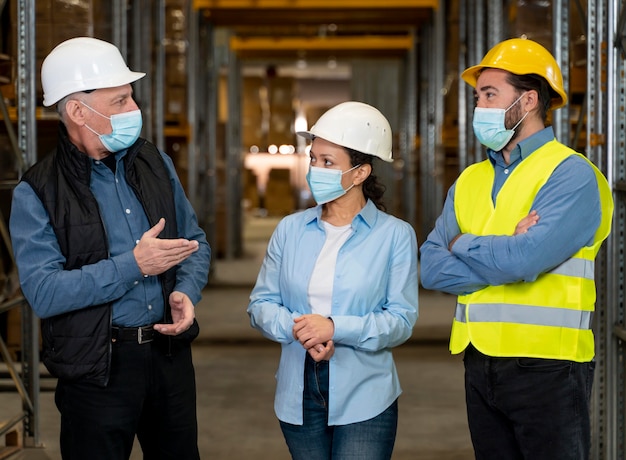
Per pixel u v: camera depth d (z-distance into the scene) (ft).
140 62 25.75
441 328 27.73
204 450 15.35
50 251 8.57
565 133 15.81
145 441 9.59
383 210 9.28
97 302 8.44
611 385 12.87
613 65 12.66
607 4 12.78
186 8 31.42
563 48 15.57
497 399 8.60
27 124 14.74
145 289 8.89
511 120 8.59
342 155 8.70
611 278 12.80
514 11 21.36
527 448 8.50
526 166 8.65
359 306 8.73
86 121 8.71
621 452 12.95
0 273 19.83
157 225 8.56
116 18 20.80
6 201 20.07
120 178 9.05
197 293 9.28
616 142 12.71
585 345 8.44
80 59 8.68
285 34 48.21
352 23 41.88
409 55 48.24
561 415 8.34
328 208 9.06
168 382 9.14
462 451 15.38
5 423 14.26
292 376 8.73
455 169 36.81
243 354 23.86
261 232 69.15
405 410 18.13
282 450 15.38
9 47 18.34
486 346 8.57
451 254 8.77
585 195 8.21
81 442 8.84
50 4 19.39
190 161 33.14
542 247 8.07
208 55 41.57
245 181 85.87
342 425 8.69
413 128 46.26
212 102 41.47
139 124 8.86
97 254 8.65
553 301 8.38
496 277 8.28
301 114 83.97
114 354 8.79
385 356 8.90
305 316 8.32
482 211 8.92
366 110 8.83
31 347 15.08
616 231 12.75
